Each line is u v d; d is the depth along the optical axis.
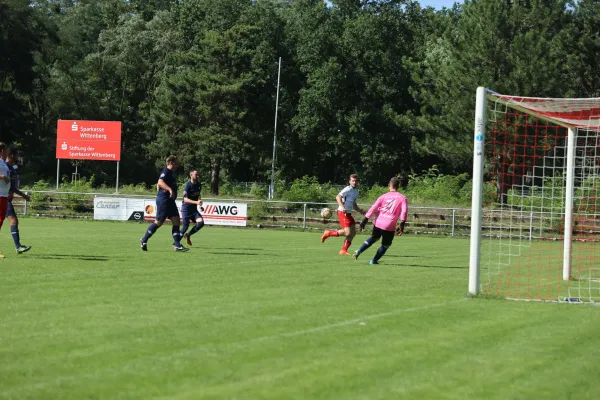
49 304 8.94
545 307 10.05
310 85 66.94
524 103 12.17
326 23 65.00
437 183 44.06
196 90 58.44
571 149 14.62
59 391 5.20
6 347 6.53
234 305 9.16
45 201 36.50
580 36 48.28
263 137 63.19
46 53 69.19
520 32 44.22
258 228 33.19
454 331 7.86
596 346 7.29
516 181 40.47
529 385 5.75
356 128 61.69
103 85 71.81
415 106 63.56
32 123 65.75
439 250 21.84
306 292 10.59
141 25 72.06
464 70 44.50
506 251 22.98
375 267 14.91
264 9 66.62
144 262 14.34
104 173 64.56
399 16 64.38
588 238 28.81
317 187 39.47
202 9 69.31
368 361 6.33
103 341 6.84
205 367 5.95
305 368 6.01
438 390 5.52
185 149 59.22
